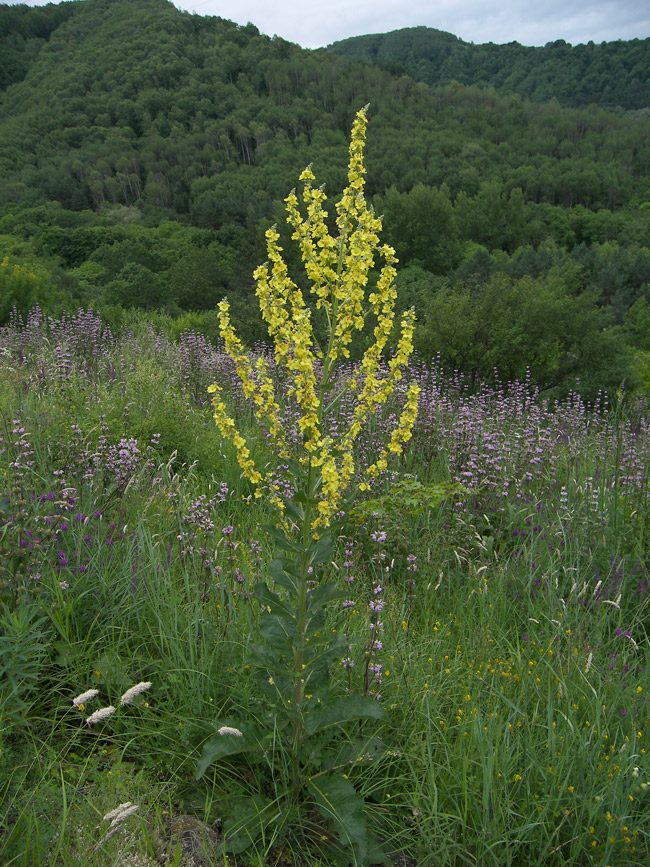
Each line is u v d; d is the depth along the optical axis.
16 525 3.51
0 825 2.38
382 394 2.96
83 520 4.10
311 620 2.96
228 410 8.22
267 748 2.88
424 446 6.89
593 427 9.64
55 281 31.22
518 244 109.62
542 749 3.19
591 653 3.62
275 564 3.02
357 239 2.81
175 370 9.40
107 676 3.16
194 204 143.62
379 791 3.02
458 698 3.48
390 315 2.95
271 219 105.75
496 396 12.20
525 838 2.81
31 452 4.70
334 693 3.35
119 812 2.18
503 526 5.57
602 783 3.02
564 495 5.82
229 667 3.44
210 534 4.46
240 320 20.59
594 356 15.72
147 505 4.80
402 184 137.75
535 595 4.63
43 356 8.80
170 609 3.61
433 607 4.47
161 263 69.50
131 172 173.00
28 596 3.27
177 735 3.05
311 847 2.78
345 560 4.63
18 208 143.50
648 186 147.38
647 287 59.88
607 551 5.11
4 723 2.81
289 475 5.27
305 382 2.81
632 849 2.79
